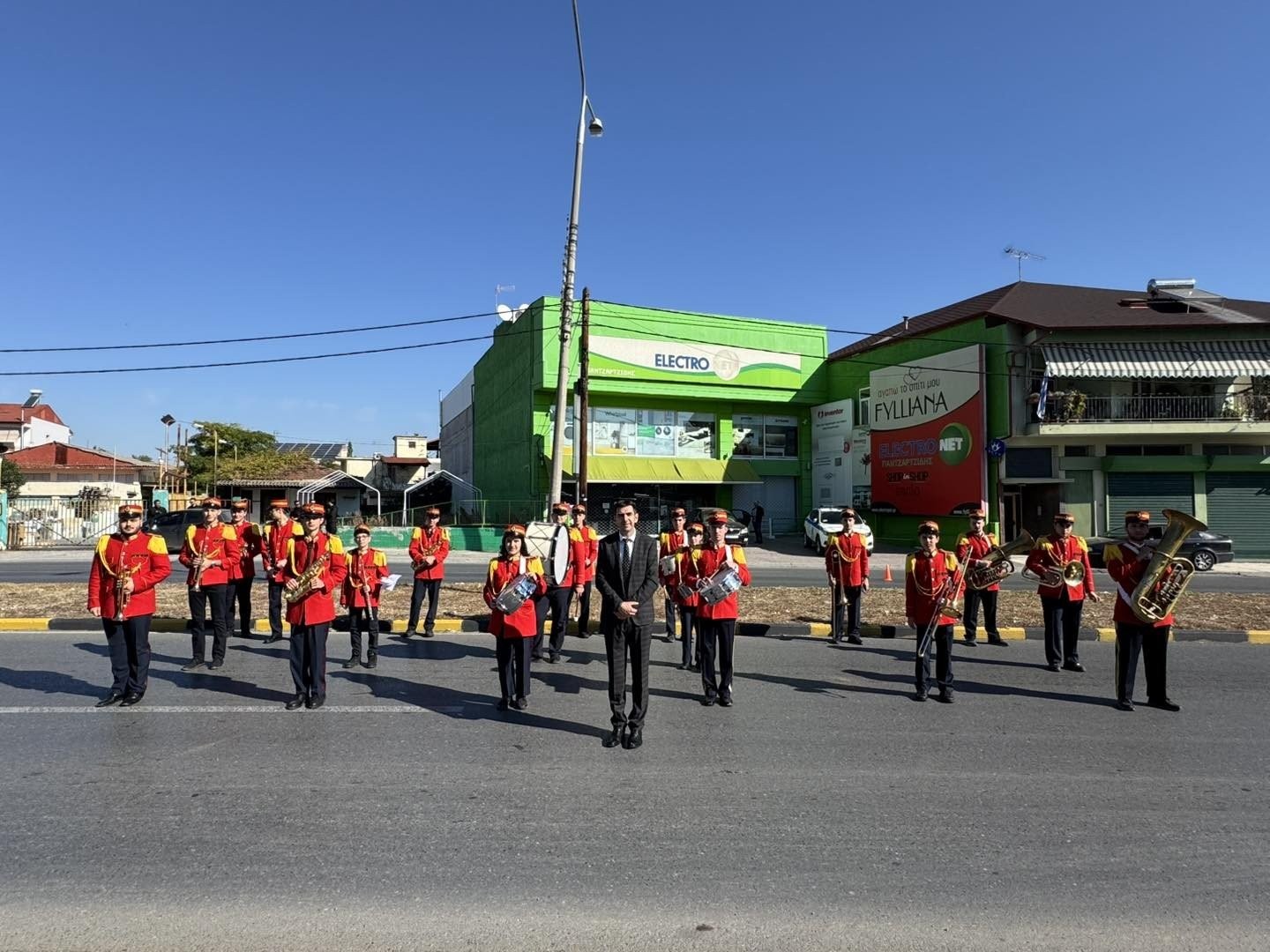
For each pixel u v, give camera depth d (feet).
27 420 187.42
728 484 108.88
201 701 23.85
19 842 13.89
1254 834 14.83
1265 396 85.05
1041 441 86.22
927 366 95.55
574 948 10.78
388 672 28.30
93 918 11.36
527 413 104.27
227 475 169.17
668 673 28.86
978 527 36.47
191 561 28.81
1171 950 10.85
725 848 13.98
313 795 16.25
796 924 11.46
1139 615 23.66
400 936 10.98
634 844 14.07
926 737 20.92
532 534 29.84
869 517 105.09
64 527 102.83
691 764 18.49
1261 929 11.43
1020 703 24.82
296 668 23.31
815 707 23.98
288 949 10.63
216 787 16.65
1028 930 11.34
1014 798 16.58
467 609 42.11
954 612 24.82
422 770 17.88
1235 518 86.79
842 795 16.62
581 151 48.01
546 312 99.60
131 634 23.24
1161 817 15.60
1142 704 24.67
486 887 12.44
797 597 47.21
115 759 18.37
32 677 26.68
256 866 13.06
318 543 23.43
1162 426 83.41
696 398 108.27
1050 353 83.87
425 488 154.81
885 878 12.91
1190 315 87.35
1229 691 26.61
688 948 10.82
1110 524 86.69
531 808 15.70
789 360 113.19
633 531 20.58
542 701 24.29
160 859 13.25
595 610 41.16
